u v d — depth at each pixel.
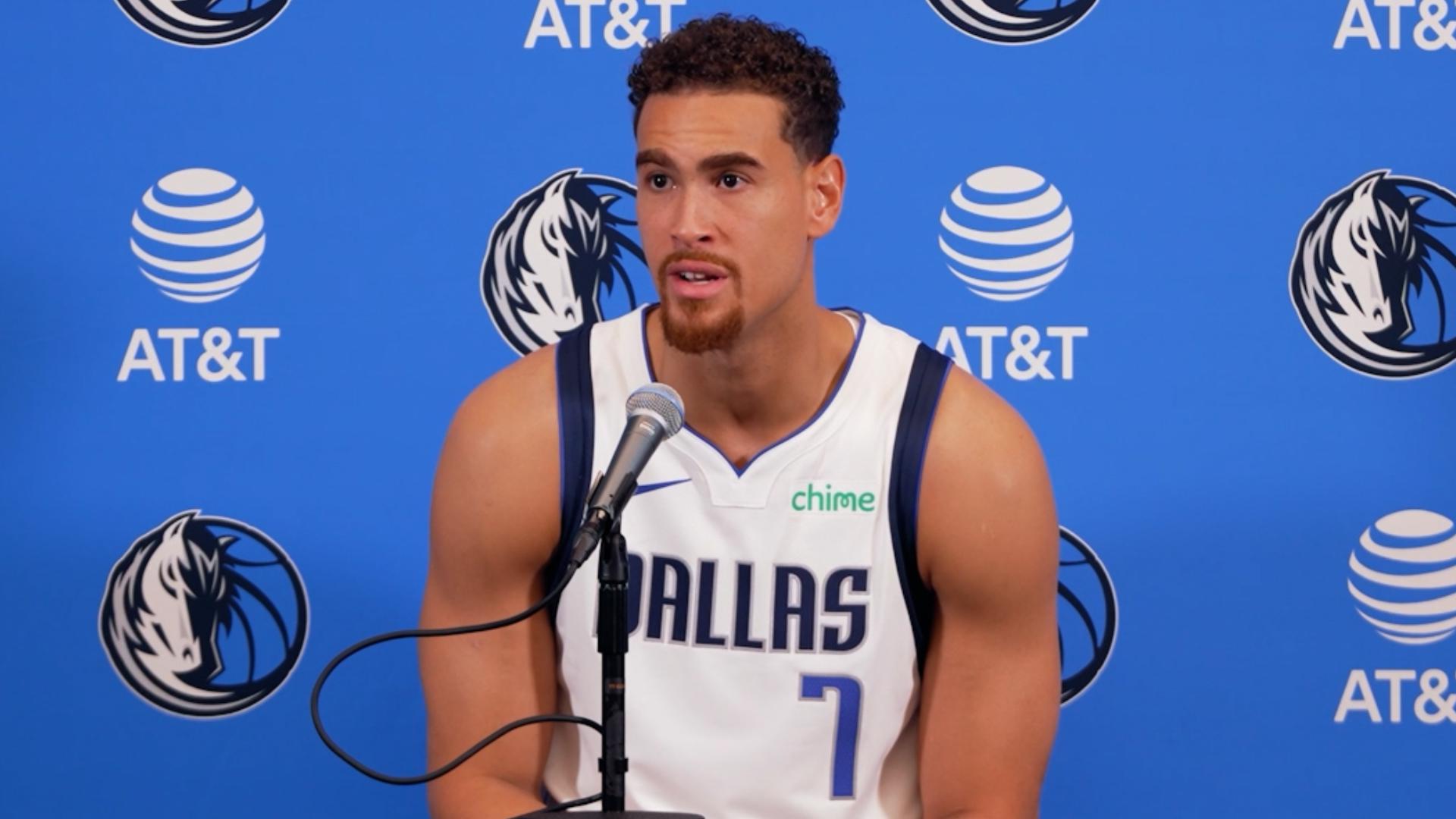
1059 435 6.81
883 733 5.37
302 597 6.82
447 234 6.85
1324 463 6.80
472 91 6.85
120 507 6.79
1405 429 6.82
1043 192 6.81
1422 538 6.80
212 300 6.82
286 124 6.84
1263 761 6.80
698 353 4.86
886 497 5.29
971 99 6.82
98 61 6.83
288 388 6.82
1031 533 5.28
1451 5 6.83
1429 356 6.82
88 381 6.80
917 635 5.40
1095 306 6.81
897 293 6.83
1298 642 6.80
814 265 6.82
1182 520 6.80
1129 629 6.80
